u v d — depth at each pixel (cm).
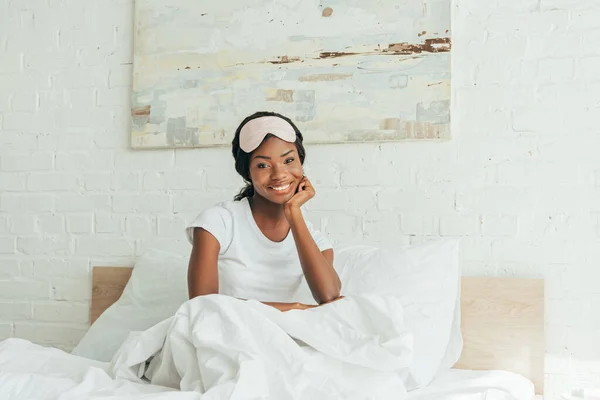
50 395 142
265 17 263
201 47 270
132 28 282
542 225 238
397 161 252
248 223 204
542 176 239
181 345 160
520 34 243
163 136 273
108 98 283
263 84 263
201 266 194
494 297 236
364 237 254
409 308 209
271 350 156
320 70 257
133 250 277
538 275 238
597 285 232
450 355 220
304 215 259
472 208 245
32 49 290
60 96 288
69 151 286
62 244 284
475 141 245
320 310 173
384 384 159
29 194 289
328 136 255
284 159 196
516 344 233
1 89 290
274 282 201
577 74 237
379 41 252
